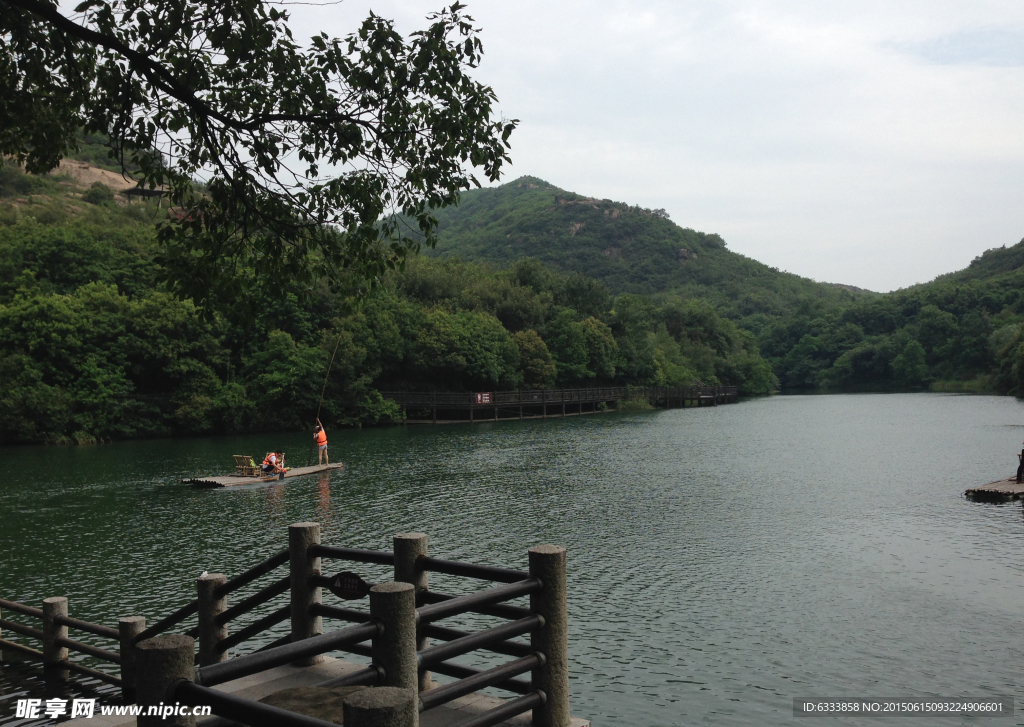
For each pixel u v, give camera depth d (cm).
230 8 820
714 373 11662
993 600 1404
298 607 659
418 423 6525
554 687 518
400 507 2375
